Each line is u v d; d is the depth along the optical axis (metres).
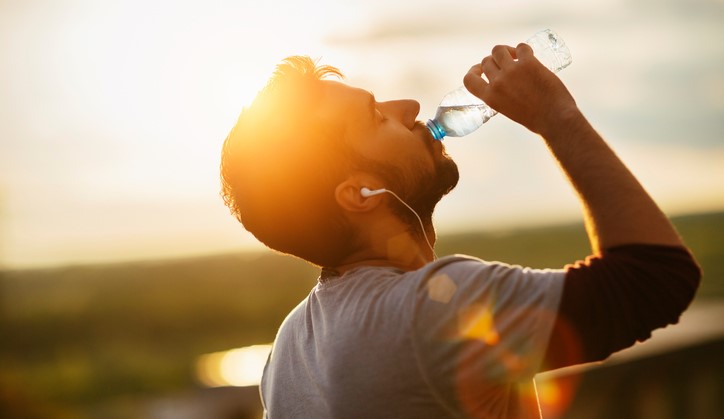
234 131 1.43
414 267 1.37
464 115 1.68
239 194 1.41
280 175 1.35
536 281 1.15
